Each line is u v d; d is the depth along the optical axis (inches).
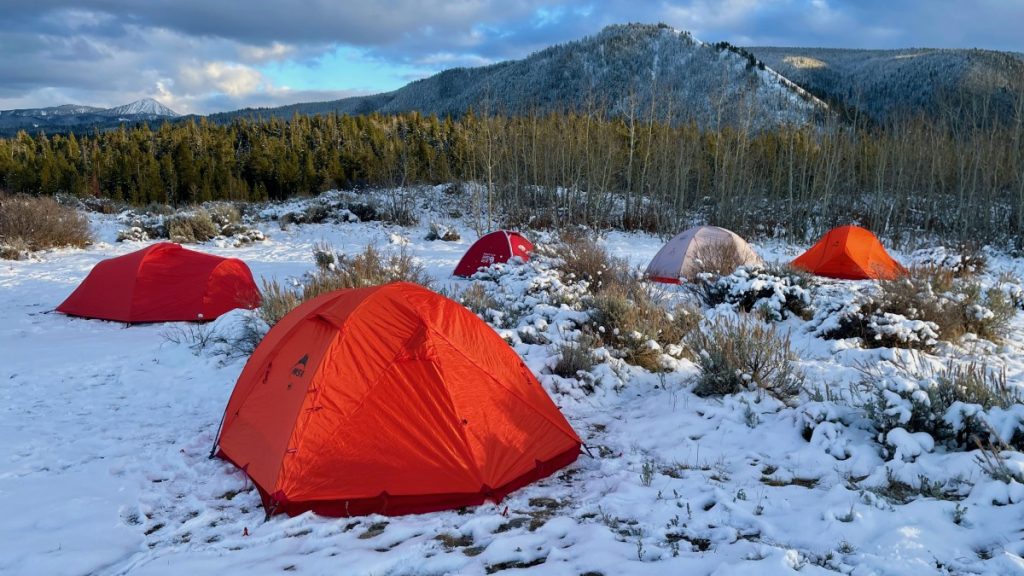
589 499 177.0
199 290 444.1
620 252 933.8
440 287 519.5
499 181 1434.5
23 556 147.7
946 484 167.8
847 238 594.2
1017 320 429.7
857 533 143.2
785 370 258.5
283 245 916.6
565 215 1312.7
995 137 1248.2
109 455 211.3
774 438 211.5
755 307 426.3
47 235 765.9
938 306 375.6
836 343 343.6
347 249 883.4
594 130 1534.2
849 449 195.0
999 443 183.5
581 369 284.4
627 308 329.7
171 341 368.5
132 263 446.9
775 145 1583.4
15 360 336.2
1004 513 145.9
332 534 159.0
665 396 262.5
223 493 184.9
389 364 184.2
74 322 435.2
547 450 195.0
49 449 215.2
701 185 1529.3
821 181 1397.6
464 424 181.8
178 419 248.7
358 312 191.6
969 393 206.7
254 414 199.5
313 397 177.0
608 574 134.0
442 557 143.3
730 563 131.5
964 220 1093.8
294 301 360.5
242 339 340.8
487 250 628.1
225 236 953.5
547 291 448.8
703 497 170.7
